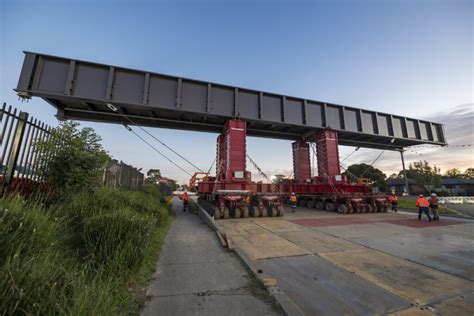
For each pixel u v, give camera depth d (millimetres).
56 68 11828
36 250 2977
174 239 6945
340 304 3129
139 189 15602
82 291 2365
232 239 7062
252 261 4879
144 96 12969
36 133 5820
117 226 4367
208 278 3938
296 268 4523
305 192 18109
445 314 2908
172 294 3305
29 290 2117
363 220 11750
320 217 12992
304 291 3506
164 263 4711
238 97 15539
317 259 5129
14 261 2213
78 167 6160
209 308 2936
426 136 21625
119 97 12766
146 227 5098
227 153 14859
